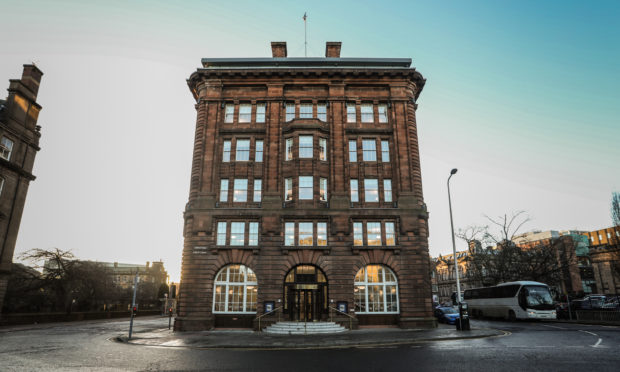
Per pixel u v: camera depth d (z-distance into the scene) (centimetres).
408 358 1309
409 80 3166
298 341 1844
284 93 3153
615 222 4741
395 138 3022
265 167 2931
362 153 3027
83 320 4278
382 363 1219
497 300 3466
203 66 3250
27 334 2394
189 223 2798
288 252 2716
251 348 1672
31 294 4647
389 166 3011
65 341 1958
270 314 2592
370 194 2945
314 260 2709
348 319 2580
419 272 2709
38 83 3816
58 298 4519
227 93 3161
